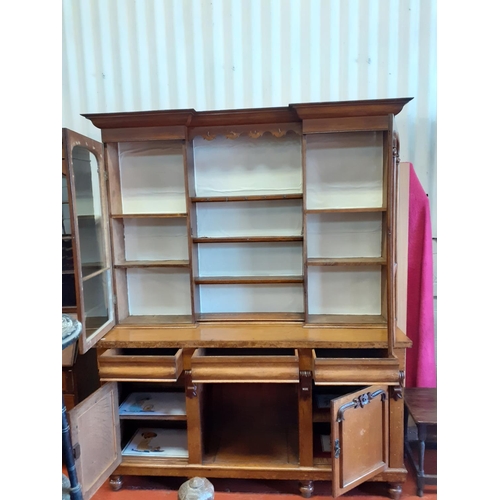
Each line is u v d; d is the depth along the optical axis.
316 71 2.11
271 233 2.10
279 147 2.04
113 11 2.16
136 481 1.92
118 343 1.79
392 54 2.07
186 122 1.85
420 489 1.76
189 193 1.95
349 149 1.97
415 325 2.11
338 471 1.56
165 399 2.05
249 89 2.15
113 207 2.02
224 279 1.99
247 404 2.25
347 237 2.05
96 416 1.66
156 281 2.17
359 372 1.64
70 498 1.41
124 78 2.20
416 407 1.80
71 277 2.09
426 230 2.04
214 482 1.89
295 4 2.07
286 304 2.13
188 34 2.14
